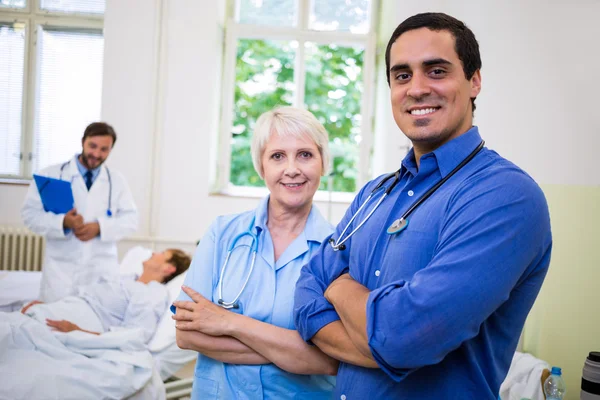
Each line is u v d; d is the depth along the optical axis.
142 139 4.45
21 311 2.70
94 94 4.86
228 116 4.75
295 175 1.34
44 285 3.16
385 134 4.41
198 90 4.46
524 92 2.49
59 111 4.84
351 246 1.15
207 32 4.46
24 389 1.96
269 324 1.25
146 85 4.45
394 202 1.09
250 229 1.40
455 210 0.94
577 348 1.94
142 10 4.43
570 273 2.01
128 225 3.37
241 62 4.80
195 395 1.32
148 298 2.72
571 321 1.99
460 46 1.00
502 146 2.66
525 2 2.55
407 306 0.88
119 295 2.78
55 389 1.99
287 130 1.35
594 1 2.04
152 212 4.45
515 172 0.94
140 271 3.34
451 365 0.96
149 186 4.45
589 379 1.52
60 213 3.14
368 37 4.76
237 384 1.26
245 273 1.35
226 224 1.42
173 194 4.48
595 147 1.96
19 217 4.55
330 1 4.84
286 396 1.25
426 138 1.02
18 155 4.83
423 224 0.99
